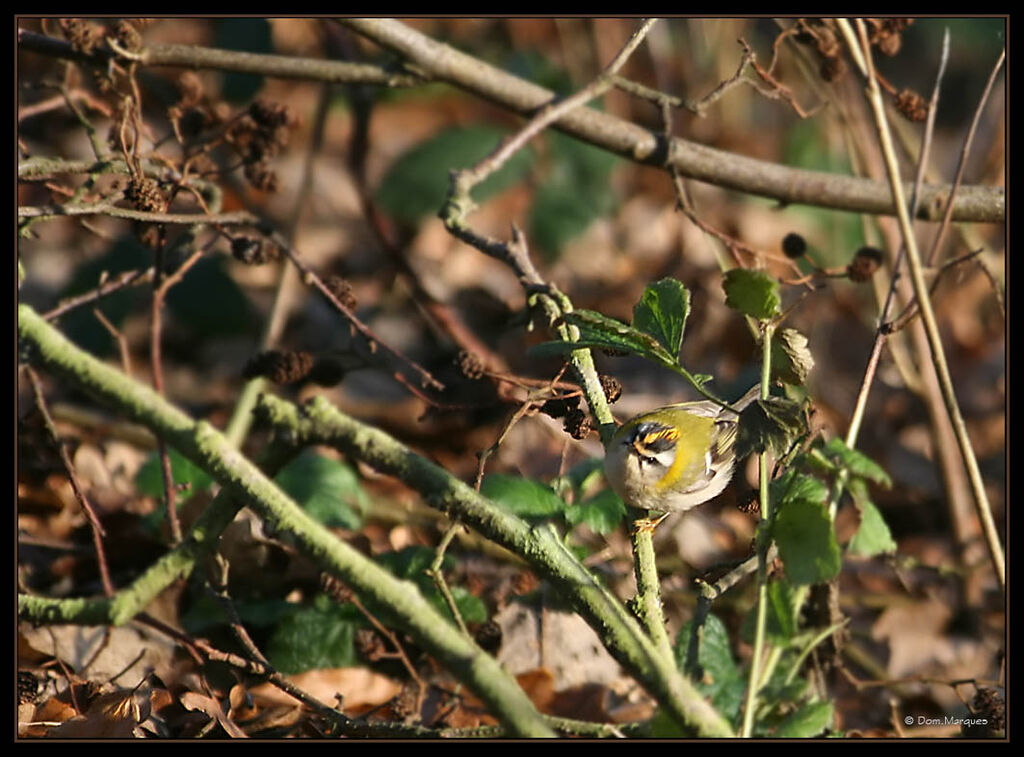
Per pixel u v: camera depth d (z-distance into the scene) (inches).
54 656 334.0
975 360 633.6
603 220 639.1
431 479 261.9
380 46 417.4
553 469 458.6
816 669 335.6
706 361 565.0
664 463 317.7
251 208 515.5
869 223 487.2
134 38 363.3
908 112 375.6
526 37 690.2
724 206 668.7
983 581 465.4
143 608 298.7
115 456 433.7
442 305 493.7
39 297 557.0
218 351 567.8
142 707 310.0
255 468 258.2
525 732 223.9
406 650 371.2
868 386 304.0
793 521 213.0
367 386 531.2
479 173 377.7
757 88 378.9
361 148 514.6
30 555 390.0
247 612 362.3
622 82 406.0
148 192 325.4
